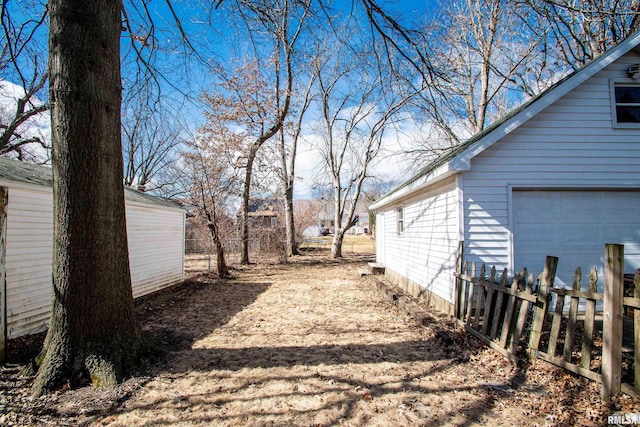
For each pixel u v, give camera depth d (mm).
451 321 5812
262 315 6879
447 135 15000
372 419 2982
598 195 6332
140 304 7852
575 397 3203
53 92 3646
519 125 5805
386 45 5938
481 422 2908
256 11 6012
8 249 5129
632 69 6074
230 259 19391
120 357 3777
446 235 6590
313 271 14797
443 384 3635
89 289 3670
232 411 3127
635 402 2949
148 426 2879
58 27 3609
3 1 5555
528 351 4016
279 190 21203
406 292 9086
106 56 3832
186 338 5293
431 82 6043
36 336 5418
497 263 6074
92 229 3701
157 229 9531
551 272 3775
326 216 55062
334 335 5434
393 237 11234
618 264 3096
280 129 18703
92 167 3705
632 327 5004
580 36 13242
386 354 4555
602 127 6191
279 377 3852
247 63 15500
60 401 3244
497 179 6141
